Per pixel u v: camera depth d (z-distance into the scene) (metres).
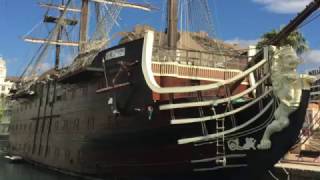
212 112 20.61
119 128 24.97
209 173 21.33
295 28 20.53
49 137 37.97
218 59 25.81
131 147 24.12
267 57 20.03
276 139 19.64
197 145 20.94
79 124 30.81
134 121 23.58
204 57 25.42
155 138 22.33
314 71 21.47
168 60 24.38
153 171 23.02
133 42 24.42
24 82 48.59
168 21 28.31
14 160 45.94
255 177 20.89
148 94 22.36
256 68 20.34
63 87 35.06
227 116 20.50
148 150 23.00
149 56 23.22
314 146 34.28
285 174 24.84
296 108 19.05
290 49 18.97
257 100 19.86
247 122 20.14
